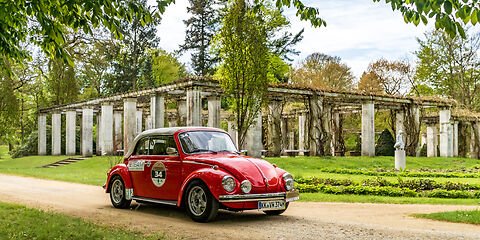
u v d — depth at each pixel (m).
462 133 39.44
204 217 7.13
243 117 17.97
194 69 47.00
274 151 28.03
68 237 5.89
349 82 50.91
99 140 37.00
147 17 6.85
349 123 49.03
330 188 12.59
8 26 8.53
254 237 5.99
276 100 28.06
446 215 7.73
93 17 6.56
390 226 6.91
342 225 6.90
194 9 45.94
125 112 26.53
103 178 18.02
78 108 33.94
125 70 45.59
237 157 7.79
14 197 11.59
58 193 12.70
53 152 35.62
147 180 8.61
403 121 31.78
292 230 6.49
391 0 6.02
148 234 6.18
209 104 24.61
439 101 32.53
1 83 36.66
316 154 27.31
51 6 6.80
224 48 17.94
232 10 17.67
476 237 5.85
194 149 8.05
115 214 8.34
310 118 27.42
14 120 40.78
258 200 7.17
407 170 20.83
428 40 41.91
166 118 34.41
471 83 41.41
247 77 17.67
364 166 23.52
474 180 15.70
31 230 6.34
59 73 40.84
